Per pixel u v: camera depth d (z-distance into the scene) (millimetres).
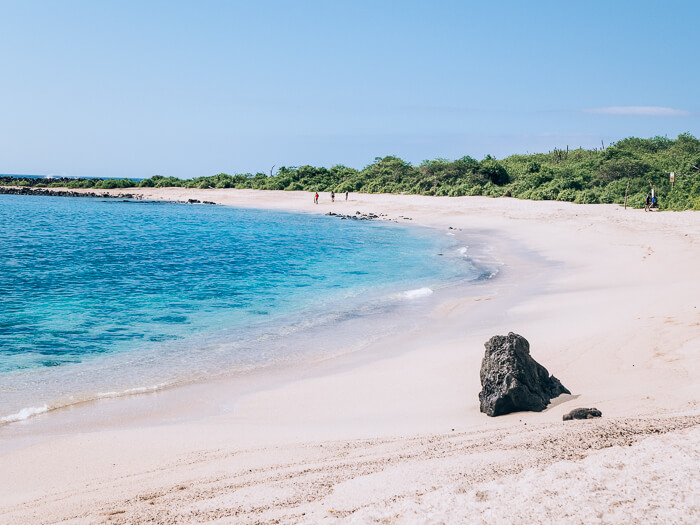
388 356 11711
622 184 54656
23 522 4941
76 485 6004
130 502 5176
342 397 9305
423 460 5434
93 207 71250
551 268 22391
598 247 26766
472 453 5445
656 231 29609
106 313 15883
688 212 38062
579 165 69625
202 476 5883
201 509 4703
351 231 42156
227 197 84750
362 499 4438
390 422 7938
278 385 10047
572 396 8266
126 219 54188
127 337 13367
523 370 7984
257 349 12422
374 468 5359
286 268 24703
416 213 53938
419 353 11766
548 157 95375
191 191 98562
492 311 15297
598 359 9859
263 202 76500
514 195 62125
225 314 15867
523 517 3641
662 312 12562
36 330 13820
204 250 31516
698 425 5445
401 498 4297
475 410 8297
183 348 12484
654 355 9641
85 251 30703
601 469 4309
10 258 26891
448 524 3680
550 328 12633
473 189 66000
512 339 8281
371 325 14445
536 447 5328
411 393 9336
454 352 11609
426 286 19797
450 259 26672
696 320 11438
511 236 34719
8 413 8594
